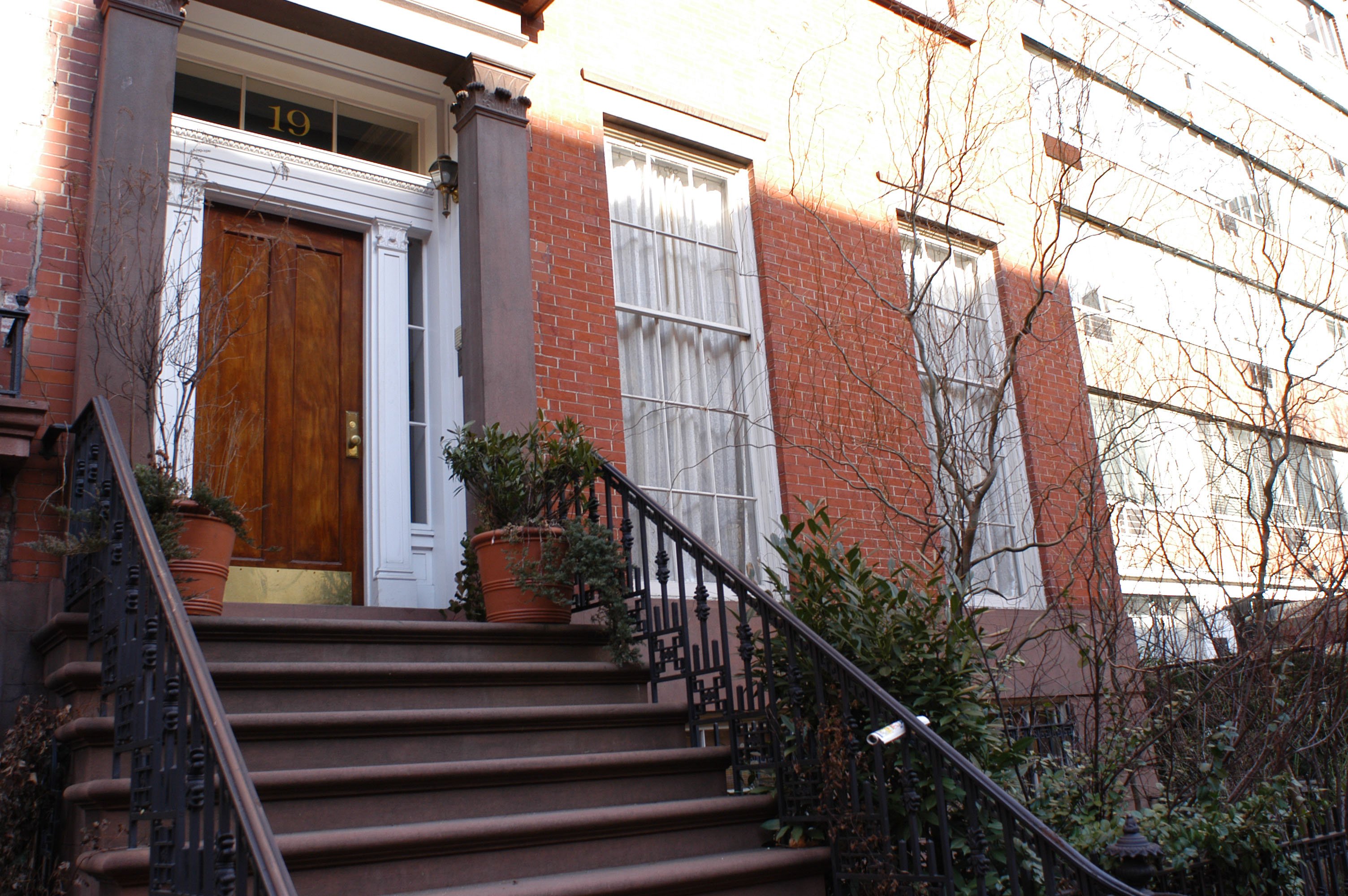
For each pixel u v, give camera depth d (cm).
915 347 743
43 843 363
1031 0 921
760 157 721
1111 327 912
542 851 354
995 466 629
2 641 409
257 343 550
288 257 575
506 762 376
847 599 438
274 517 534
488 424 546
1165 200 959
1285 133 1063
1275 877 480
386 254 598
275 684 386
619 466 599
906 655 421
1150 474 814
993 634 567
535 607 479
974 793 336
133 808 301
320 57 600
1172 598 750
